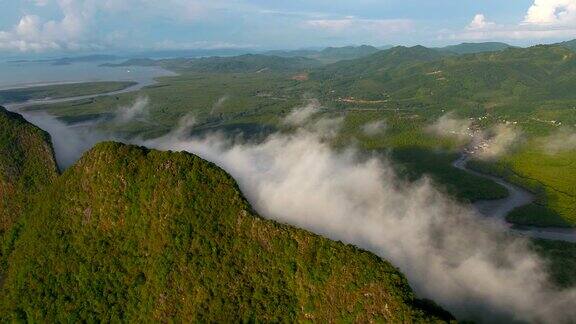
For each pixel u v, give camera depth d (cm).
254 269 9331
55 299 10244
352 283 8319
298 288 8838
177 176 10750
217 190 10469
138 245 10338
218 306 8994
